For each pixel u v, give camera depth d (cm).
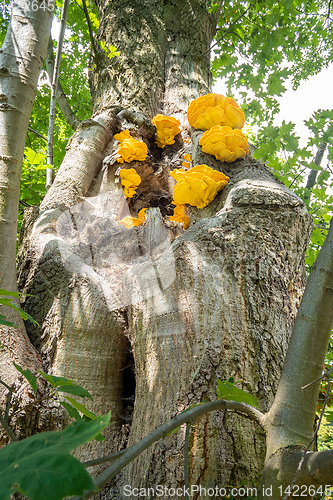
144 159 364
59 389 117
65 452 59
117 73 486
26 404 205
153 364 208
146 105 461
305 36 675
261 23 663
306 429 121
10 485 54
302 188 407
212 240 242
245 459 174
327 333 128
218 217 262
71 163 351
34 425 206
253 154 348
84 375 231
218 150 327
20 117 270
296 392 123
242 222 250
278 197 263
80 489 52
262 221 250
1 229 245
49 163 429
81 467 55
